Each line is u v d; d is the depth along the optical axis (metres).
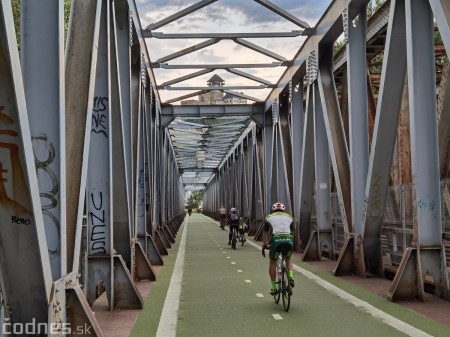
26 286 4.45
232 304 9.11
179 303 9.23
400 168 14.06
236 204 40.06
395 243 11.52
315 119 15.85
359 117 12.41
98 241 8.52
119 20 11.35
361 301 9.04
